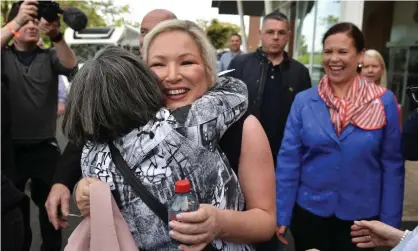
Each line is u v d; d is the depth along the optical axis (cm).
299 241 229
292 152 222
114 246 108
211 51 127
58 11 267
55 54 292
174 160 111
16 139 281
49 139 296
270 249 132
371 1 727
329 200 210
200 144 111
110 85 110
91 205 109
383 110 202
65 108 119
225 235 114
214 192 114
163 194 111
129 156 112
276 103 332
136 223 114
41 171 290
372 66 355
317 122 210
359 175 204
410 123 199
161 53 121
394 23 736
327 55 212
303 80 340
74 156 170
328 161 207
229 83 127
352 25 213
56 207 161
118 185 113
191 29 125
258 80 335
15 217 190
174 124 111
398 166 206
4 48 280
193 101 122
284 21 335
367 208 206
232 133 123
